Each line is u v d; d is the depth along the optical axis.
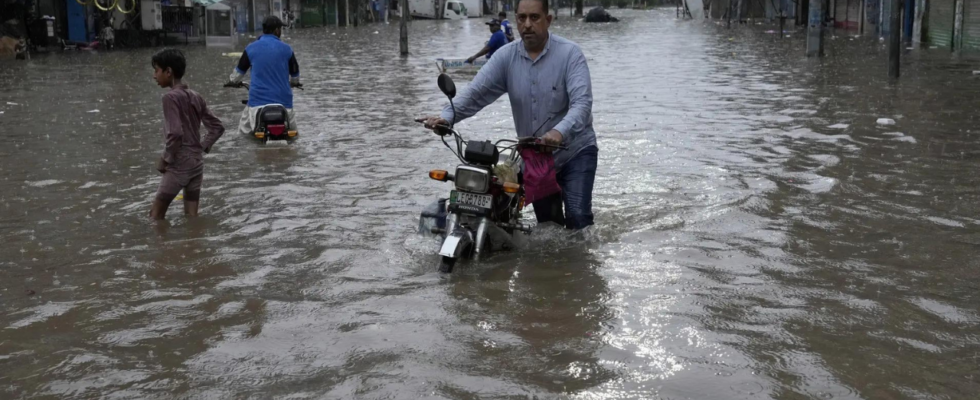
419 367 3.76
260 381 3.66
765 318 4.38
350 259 5.51
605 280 5.05
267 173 8.40
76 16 34.34
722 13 67.75
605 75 19.73
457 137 5.70
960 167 8.24
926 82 16.75
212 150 9.73
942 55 24.56
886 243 5.75
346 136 10.73
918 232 6.02
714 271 5.19
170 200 6.61
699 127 11.21
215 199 7.30
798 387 3.57
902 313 4.44
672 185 7.67
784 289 4.84
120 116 12.64
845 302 4.62
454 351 3.96
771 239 5.88
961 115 11.93
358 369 3.77
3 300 4.75
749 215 6.54
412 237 5.96
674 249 5.67
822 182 7.65
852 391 3.53
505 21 20.92
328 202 7.14
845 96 14.63
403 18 28.75
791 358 3.87
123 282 5.06
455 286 4.95
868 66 21.09
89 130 11.21
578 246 5.82
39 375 3.75
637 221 6.45
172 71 6.55
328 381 3.64
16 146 9.93
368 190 7.60
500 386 3.57
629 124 11.55
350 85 17.86
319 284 5.00
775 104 13.68
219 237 6.07
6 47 26.64
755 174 8.08
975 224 6.20
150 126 11.58
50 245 5.88
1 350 4.04
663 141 10.07
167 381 3.68
